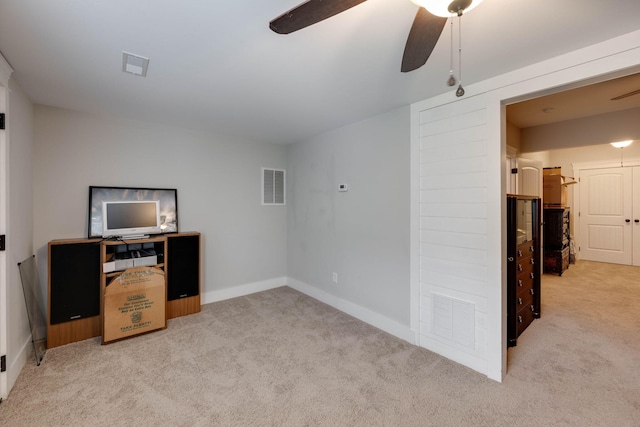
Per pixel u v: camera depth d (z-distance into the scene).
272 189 4.14
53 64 1.81
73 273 2.53
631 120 3.06
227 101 2.47
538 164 3.80
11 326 1.93
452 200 2.26
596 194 5.99
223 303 3.54
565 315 3.19
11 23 1.38
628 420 1.65
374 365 2.20
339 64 1.81
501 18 1.34
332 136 3.42
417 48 1.30
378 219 2.86
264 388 1.93
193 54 1.69
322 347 2.47
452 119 2.24
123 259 2.63
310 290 3.83
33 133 2.50
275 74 1.95
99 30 1.45
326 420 1.65
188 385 1.96
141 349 2.43
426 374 2.09
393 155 2.70
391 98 2.40
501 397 1.84
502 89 1.95
